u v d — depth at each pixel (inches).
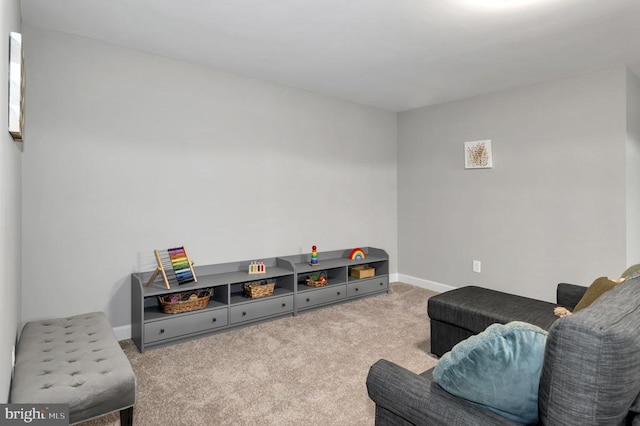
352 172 183.9
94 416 64.5
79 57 111.7
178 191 131.3
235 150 144.5
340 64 131.0
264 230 153.6
